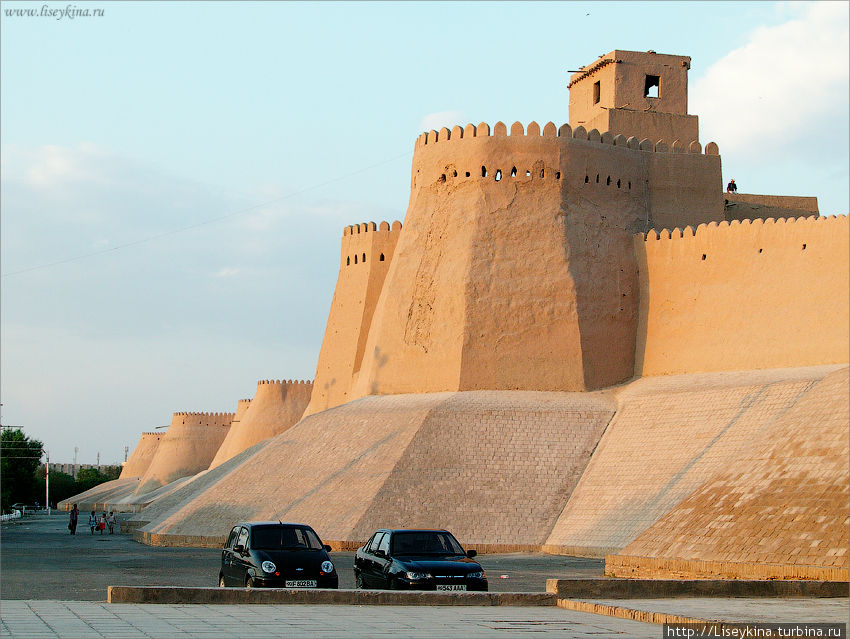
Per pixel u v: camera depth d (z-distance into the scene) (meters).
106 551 47.44
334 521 43.81
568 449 46.38
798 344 45.06
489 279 52.03
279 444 53.88
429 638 16.59
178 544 50.12
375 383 54.47
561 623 19.08
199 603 21.23
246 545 24.95
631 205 54.41
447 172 54.44
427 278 53.66
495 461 45.66
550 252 52.03
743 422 41.59
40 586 30.94
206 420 109.75
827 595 24.22
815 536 29.09
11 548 50.38
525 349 51.31
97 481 182.75
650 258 52.44
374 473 45.59
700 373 48.66
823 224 45.12
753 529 31.14
